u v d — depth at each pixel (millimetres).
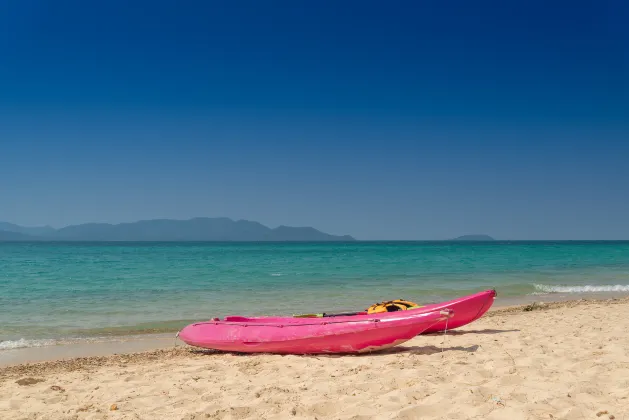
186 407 5961
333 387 6410
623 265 36250
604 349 7992
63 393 6805
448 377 6523
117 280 24297
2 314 14781
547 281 24312
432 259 45312
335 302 17172
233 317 10414
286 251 72938
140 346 10922
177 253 63000
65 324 13375
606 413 4797
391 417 5094
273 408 5699
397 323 8219
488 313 14344
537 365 7027
